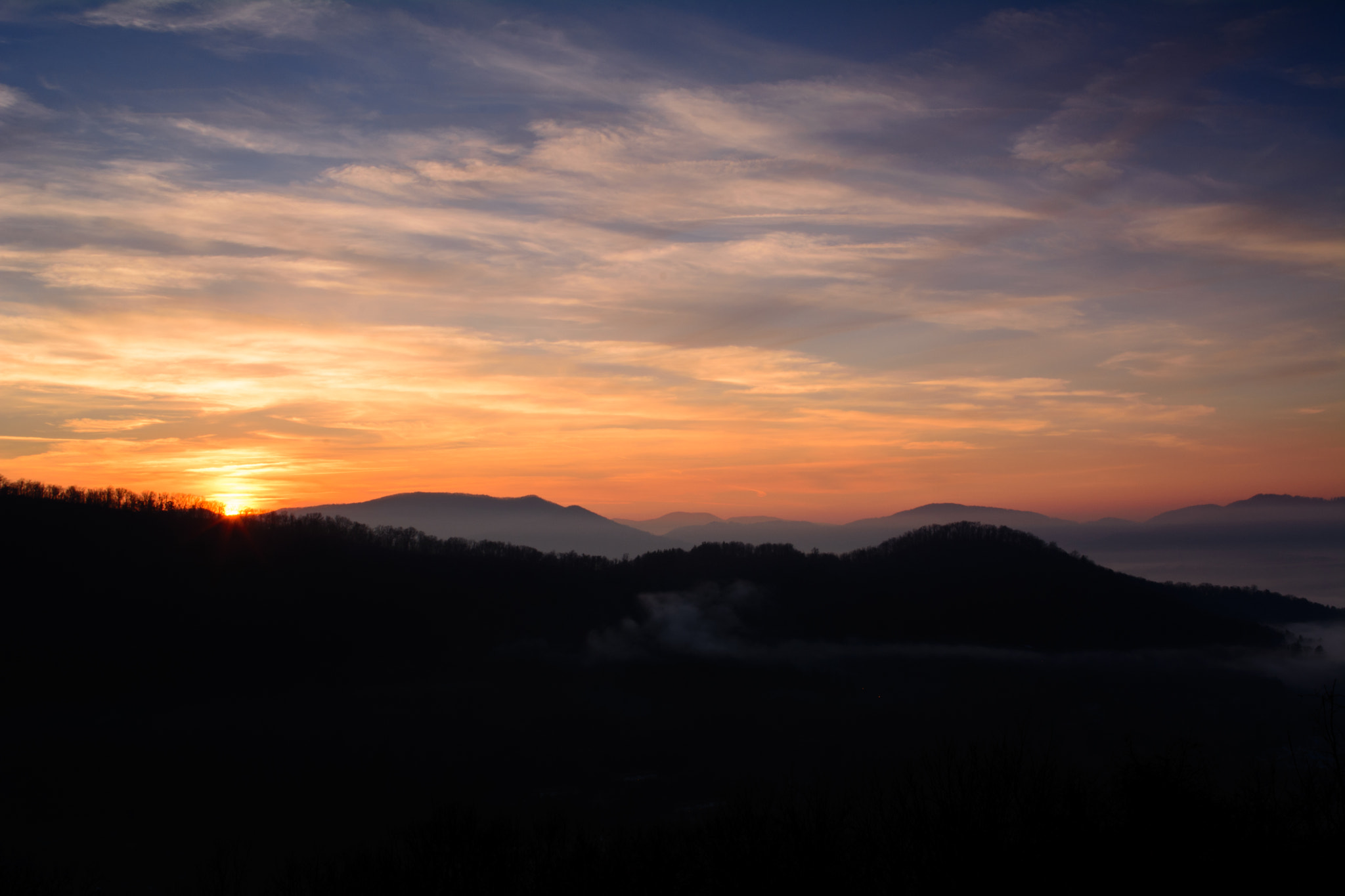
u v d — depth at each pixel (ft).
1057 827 64.64
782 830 78.18
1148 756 67.77
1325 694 58.44
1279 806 58.49
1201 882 57.62
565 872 86.58
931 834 68.95
